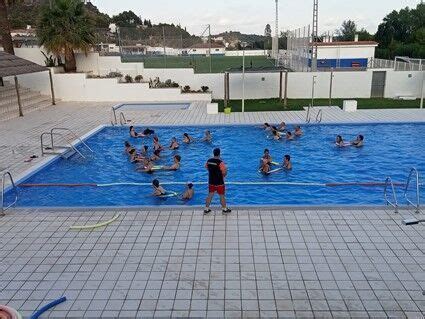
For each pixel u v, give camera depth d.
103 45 38.16
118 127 19.75
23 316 5.89
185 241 7.90
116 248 7.73
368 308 5.86
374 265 6.95
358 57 40.31
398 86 27.16
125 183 12.61
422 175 13.11
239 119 20.62
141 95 27.47
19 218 9.16
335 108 23.12
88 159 15.37
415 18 68.75
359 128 18.84
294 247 7.57
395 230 8.16
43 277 6.84
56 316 5.85
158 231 8.35
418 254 7.27
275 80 27.48
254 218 8.82
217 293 6.27
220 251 7.49
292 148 16.31
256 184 12.27
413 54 43.84
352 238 7.87
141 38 39.44
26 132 18.70
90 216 9.16
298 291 6.28
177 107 25.03
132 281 6.65
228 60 53.88
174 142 16.48
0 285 6.64
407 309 5.83
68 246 7.87
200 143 17.20
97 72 31.31
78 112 23.69
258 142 17.22
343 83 27.33
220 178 8.86
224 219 8.81
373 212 9.00
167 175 13.61
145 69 29.02
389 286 6.36
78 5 28.36
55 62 30.30
